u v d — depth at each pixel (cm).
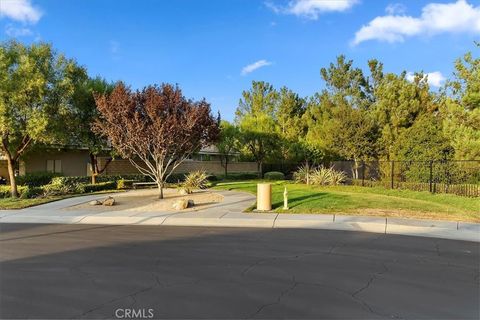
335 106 3606
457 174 1923
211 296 520
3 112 1730
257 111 5147
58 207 1514
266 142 3566
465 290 553
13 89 1756
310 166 3359
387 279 600
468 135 1803
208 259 722
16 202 1642
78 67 2162
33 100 1852
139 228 1096
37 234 1002
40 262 702
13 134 1862
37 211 1414
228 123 3612
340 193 1802
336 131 2905
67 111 2011
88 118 2286
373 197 1623
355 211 1284
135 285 568
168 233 1006
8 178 2636
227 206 1461
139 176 2822
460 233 983
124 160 3069
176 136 1641
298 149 3350
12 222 1231
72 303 496
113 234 996
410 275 623
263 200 1351
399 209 1317
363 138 2770
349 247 828
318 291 542
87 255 756
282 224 1126
